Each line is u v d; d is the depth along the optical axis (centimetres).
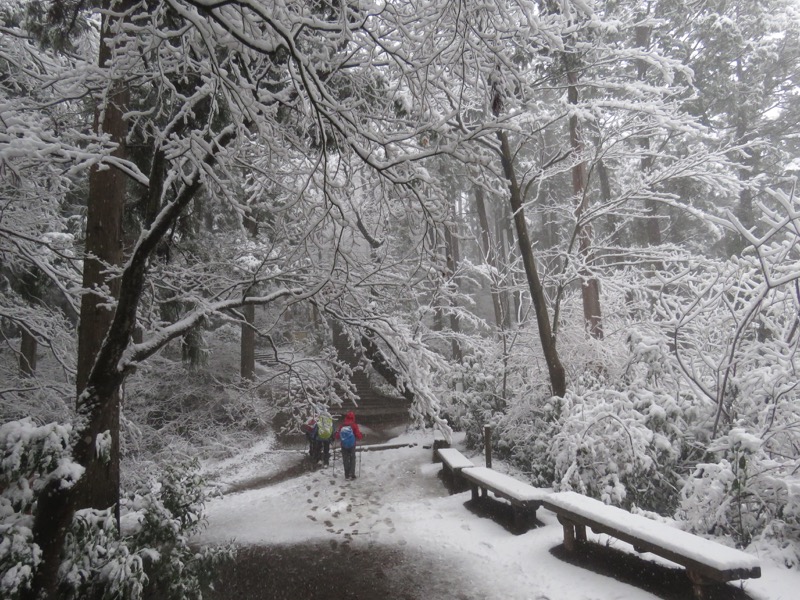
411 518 698
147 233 389
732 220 533
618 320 1045
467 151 361
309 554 579
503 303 1333
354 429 990
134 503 400
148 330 584
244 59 325
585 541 529
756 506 485
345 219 374
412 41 357
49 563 304
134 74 432
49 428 292
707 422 626
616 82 894
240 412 1410
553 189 2148
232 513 773
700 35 1483
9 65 570
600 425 658
